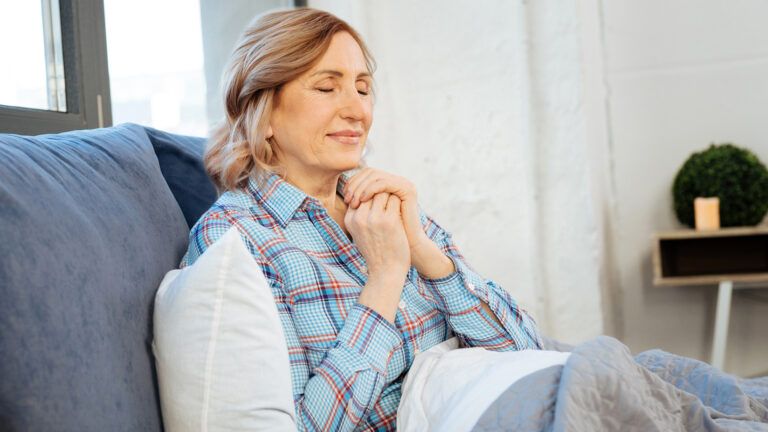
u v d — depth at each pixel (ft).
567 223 9.56
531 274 9.68
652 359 4.72
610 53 10.16
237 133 4.59
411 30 10.12
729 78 9.85
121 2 7.20
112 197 3.68
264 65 4.39
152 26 7.65
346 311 4.14
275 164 4.62
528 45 9.53
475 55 9.87
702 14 9.87
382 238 4.13
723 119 9.89
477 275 4.65
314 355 4.05
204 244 4.10
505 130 9.77
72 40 6.29
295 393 3.83
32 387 2.58
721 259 9.21
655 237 9.11
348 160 4.49
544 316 9.68
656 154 10.10
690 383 4.45
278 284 4.09
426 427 3.69
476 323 4.51
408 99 10.20
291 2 9.97
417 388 3.88
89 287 2.98
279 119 4.49
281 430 3.22
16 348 2.57
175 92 8.00
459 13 9.91
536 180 9.62
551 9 9.44
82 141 3.95
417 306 4.59
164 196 4.32
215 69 8.71
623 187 10.21
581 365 3.42
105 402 2.85
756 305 9.85
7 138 3.36
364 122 4.56
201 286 3.28
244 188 4.55
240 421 3.19
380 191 4.27
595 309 9.46
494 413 3.39
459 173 10.05
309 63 4.39
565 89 9.45
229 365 3.23
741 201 9.16
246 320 3.30
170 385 3.25
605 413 3.35
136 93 7.35
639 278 10.24
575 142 9.46
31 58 5.96
